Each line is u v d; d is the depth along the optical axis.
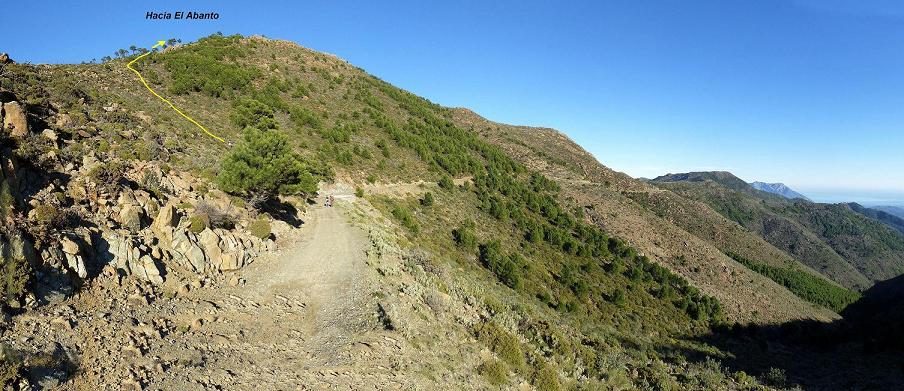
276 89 74.62
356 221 34.62
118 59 62.38
